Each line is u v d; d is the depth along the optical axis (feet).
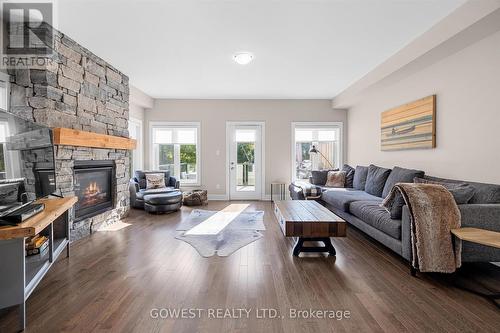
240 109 20.48
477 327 5.10
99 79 11.98
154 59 12.29
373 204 10.68
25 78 8.79
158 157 20.88
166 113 20.40
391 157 14.34
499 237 6.15
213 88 17.52
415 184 7.66
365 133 17.51
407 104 12.63
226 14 8.52
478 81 8.90
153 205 14.96
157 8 8.18
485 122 8.68
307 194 15.76
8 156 5.67
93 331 4.99
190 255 8.86
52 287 6.66
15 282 5.01
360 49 11.24
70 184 9.98
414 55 10.36
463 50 9.48
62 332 4.96
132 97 17.03
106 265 8.01
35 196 6.68
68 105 9.97
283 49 11.21
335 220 8.61
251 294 6.34
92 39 10.19
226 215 15.05
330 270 7.73
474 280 7.09
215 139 20.56
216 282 6.95
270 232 11.64
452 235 6.93
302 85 16.80
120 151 13.64
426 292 6.44
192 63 12.84
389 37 10.13
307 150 20.86
